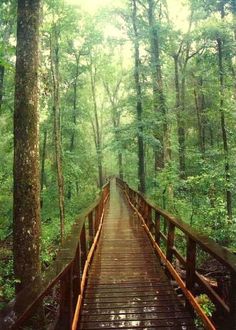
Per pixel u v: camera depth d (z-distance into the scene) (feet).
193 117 105.60
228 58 80.64
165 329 16.40
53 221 73.92
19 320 6.25
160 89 80.07
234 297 9.86
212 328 12.98
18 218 24.21
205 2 78.33
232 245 50.39
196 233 15.46
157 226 30.45
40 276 9.13
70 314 12.00
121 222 51.96
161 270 26.27
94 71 143.43
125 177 143.64
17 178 24.38
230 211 59.82
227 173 58.54
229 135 73.56
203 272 39.40
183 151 88.43
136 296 20.76
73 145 106.42
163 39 86.99
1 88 55.52
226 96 62.08
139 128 81.56
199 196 61.93
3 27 56.85
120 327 16.67
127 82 106.93
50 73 65.21
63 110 104.12
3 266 37.81
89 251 26.99
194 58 103.91
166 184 62.03
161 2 98.63
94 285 22.84
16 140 24.54
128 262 28.81
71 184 91.30
